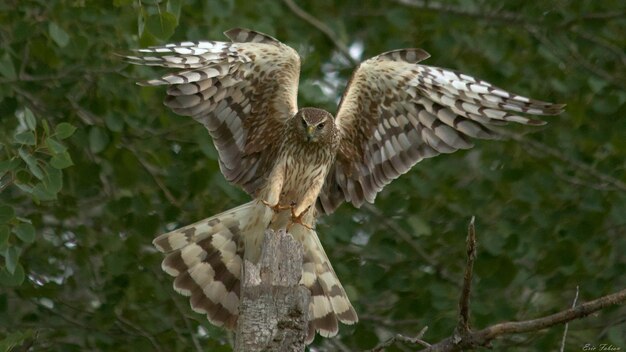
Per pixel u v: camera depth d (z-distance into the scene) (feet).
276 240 29.12
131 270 44.62
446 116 38.42
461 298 28.99
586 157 51.19
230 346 42.19
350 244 47.83
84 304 46.09
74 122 45.60
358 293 47.09
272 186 37.76
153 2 37.24
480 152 52.65
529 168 50.29
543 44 52.75
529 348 45.85
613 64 54.19
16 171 33.65
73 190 45.83
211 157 45.01
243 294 28.58
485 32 53.31
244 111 38.52
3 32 45.34
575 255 48.29
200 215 46.42
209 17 46.83
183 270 37.11
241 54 37.11
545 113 36.78
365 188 39.75
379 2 57.36
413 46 55.11
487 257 47.19
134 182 45.44
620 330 45.83
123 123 45.24
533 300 50.42
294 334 28.07
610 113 51.62
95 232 46.01
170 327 44.50
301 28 52.44
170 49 35.86
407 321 46.09
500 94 36.86
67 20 44.42
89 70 45.19
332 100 49.83
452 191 49.57
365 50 55.42
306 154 38.27
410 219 47.52
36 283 44.93
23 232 33.55
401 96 38.60
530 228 48.75
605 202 50.29
